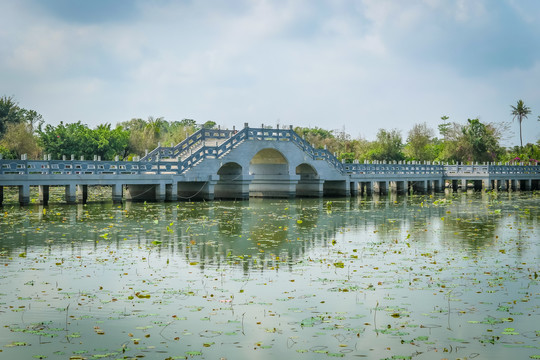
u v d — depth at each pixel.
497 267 15.04
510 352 8.91
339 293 12.33
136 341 9.42
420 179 53.59
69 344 9.27
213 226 24.03
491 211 31.59
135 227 23.44
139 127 81.88
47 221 25.28
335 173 46.38
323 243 19.36
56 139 53.75
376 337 9.59
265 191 45.06
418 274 14.20
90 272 14.43
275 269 14.85
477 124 76.31
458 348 9.09
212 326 10.16
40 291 12.46
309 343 9.33
